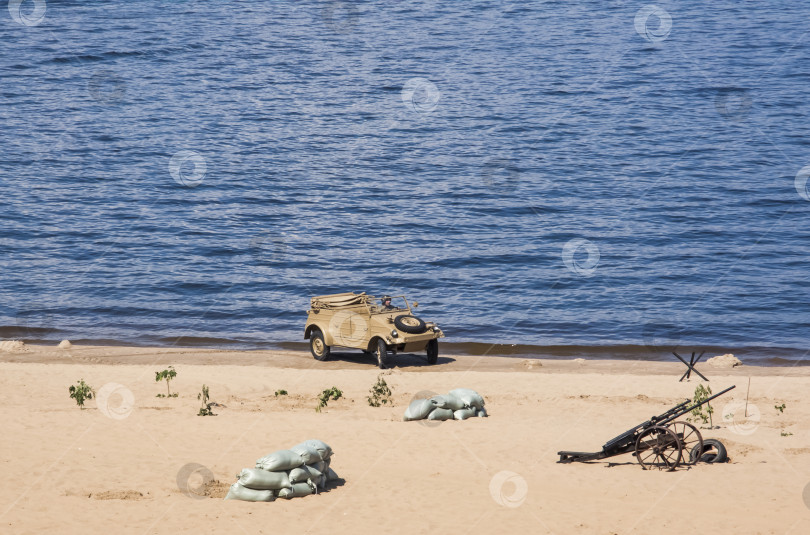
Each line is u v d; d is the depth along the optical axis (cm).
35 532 1454
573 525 1534
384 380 2772
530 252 5244
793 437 2191
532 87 8981
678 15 12394
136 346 3681
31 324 4016
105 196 6153
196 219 5778
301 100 8606
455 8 12900
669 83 9094
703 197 6162
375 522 1546
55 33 10775
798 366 3459
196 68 9600
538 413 2448
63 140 7288
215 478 1795
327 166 6862
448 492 1725
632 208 5984
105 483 1742
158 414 2359
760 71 9462
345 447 2066
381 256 5175
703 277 4834
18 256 5050
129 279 4744
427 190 6366
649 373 3241
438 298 4519
